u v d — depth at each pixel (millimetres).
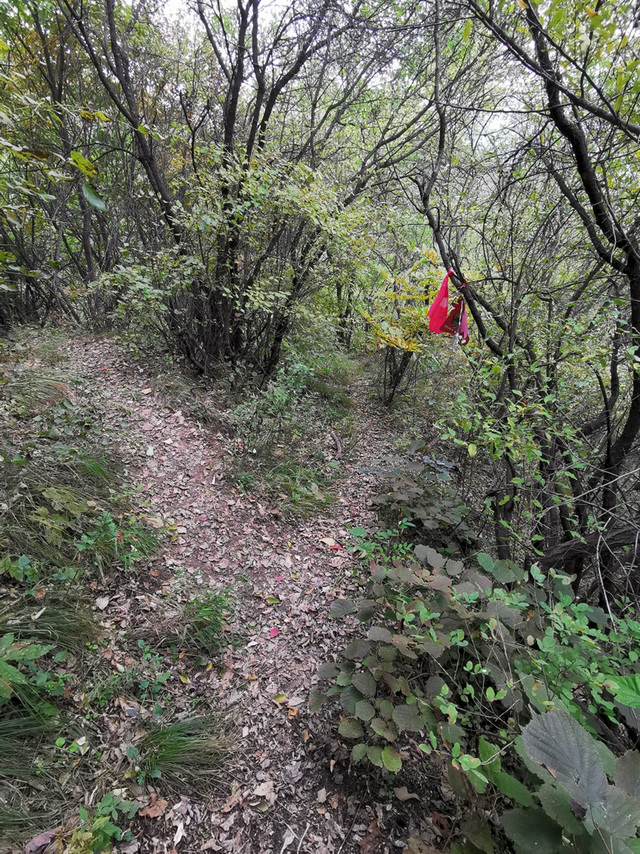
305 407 5484
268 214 4805
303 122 6848
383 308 5289
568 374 2787
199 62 6129
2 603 2205
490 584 2186
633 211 2555
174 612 2674
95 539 2734
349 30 4980
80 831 1643
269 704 2389
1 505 2557
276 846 1849
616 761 1269
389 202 5945
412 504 3697
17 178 1971
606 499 2594
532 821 1229
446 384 6066
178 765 2004
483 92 4082
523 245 3299
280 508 3889
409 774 2080
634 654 1810
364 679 1987
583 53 1611
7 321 5570
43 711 1945
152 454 3840
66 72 5961
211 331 5234
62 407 3762
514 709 1764
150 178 4844
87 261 6586
